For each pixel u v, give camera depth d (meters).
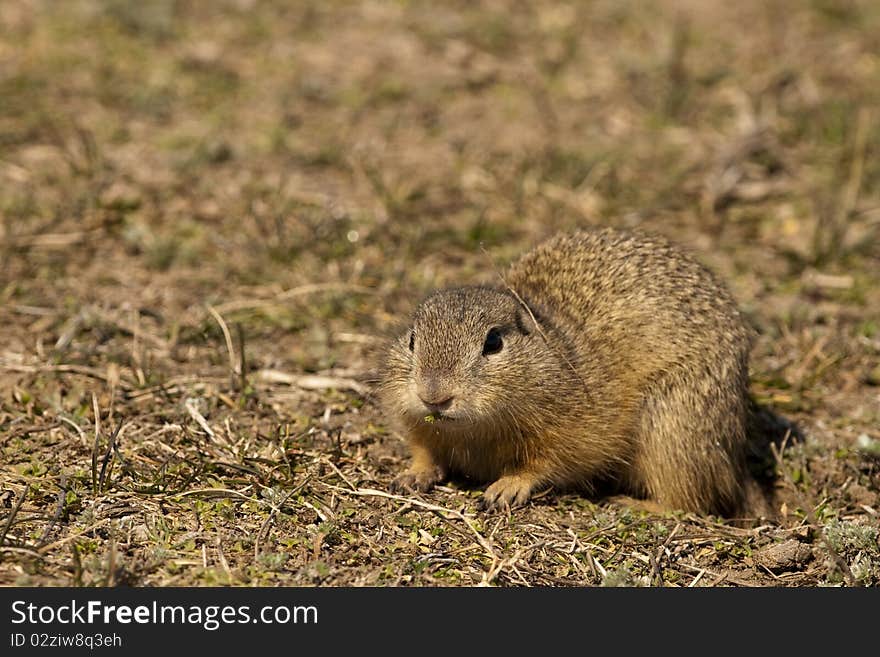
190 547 8.70
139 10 21.77
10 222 14.66
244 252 14.61
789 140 18.53
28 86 18.64
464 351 9.72
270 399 11.44
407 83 20.25
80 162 16.47
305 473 9.98
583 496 10.84
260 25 22.00
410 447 10.50
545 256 11.74
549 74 20.72
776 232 16.11
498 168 17.38
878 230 15.98
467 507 9.91
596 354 10.59
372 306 13.63
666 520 10.12
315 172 17.16
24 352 11.91
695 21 23.27
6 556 8.32
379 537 9.17
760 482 11.32
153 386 11.36
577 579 8.95
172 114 18.62
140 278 13.90
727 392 10.73
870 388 12.67
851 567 9.36
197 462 9.93
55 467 9.73
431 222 15.85
